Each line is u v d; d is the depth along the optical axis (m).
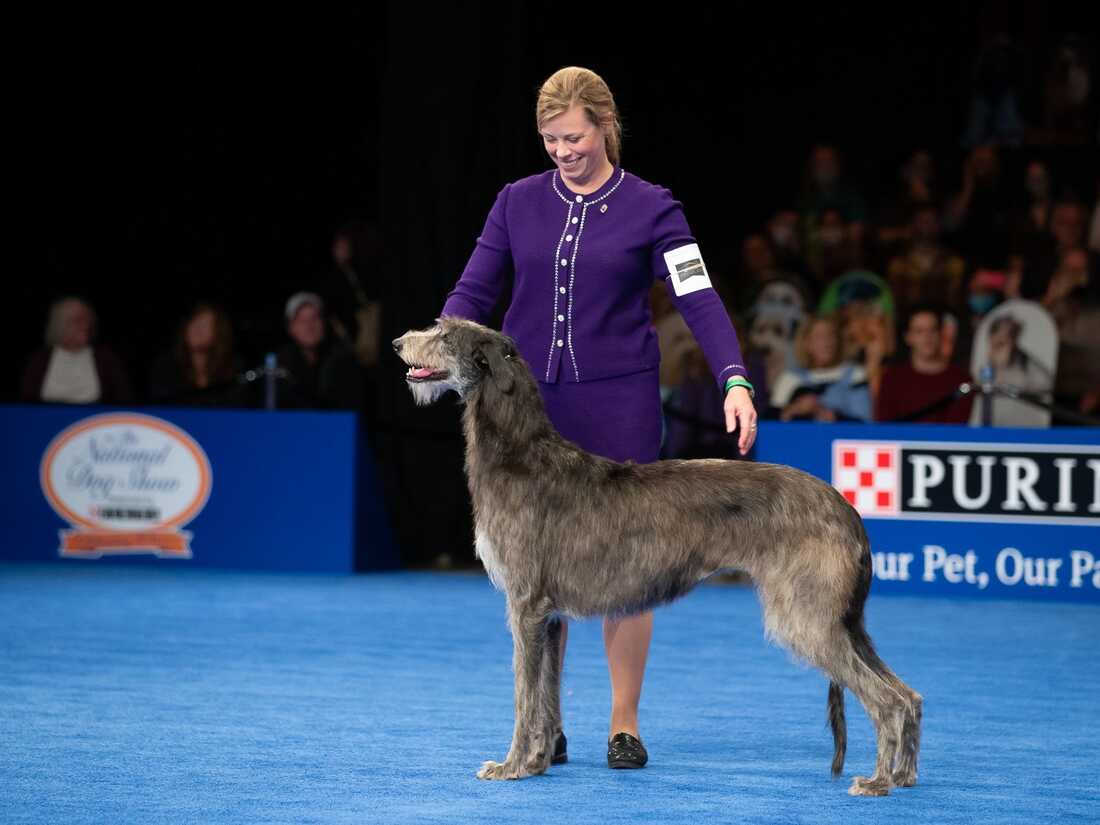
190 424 12.91
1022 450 11.06
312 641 9.01
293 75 17.41
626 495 5.39
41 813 4.86
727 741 6.22
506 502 5.43
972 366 13.28
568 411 5.83
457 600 11.06
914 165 15.52
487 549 5.48
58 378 14.15
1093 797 5.18
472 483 5.55
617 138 5.88
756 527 5.30
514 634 5.45
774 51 16.92
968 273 14.88
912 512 11.34
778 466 5.45
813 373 13.20
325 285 15.25
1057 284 14.01
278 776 5.42
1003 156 15.61
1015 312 13.17
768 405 13.53
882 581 11.43
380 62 17.31
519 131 13.89
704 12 16.97
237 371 14.31
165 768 5.54
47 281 17.52
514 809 4.94
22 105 17.39
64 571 12.55
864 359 13.40
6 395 17.25
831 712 5.41
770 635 5.29
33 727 6.34
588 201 5.79
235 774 5.45
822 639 5.22
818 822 4.79
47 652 8.48
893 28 16.59
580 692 7.38
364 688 7.41
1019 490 11.07
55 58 17.39
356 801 5.04
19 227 17.45
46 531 13.10
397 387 14.05
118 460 13.01
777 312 14.09
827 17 16.77
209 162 17.53
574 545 5.39
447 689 7.39
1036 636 9.39
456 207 13.87
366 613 10.30
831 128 16.83
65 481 13.09
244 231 17.56
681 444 13.10
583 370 5.78
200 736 6.16
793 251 14.94
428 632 9.43
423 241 13.94
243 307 17.56
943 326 13.06
